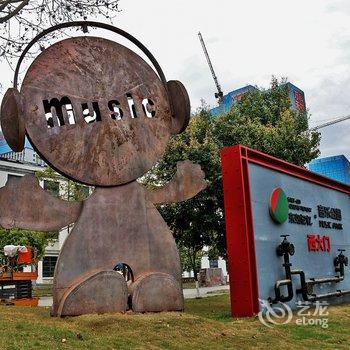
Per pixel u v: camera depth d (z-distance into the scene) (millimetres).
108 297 8945
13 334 6738
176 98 10742
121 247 9516
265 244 11141
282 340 8047
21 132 8562
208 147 15289
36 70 9195
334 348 7656
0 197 8531
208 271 38406
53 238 34406
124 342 6926
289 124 17250
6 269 17734
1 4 10930
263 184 11586
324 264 14070
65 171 9164
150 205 10133
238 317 10289
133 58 10461
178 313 9242
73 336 6973
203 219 15359
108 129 9781
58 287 8789
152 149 10305
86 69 9797
